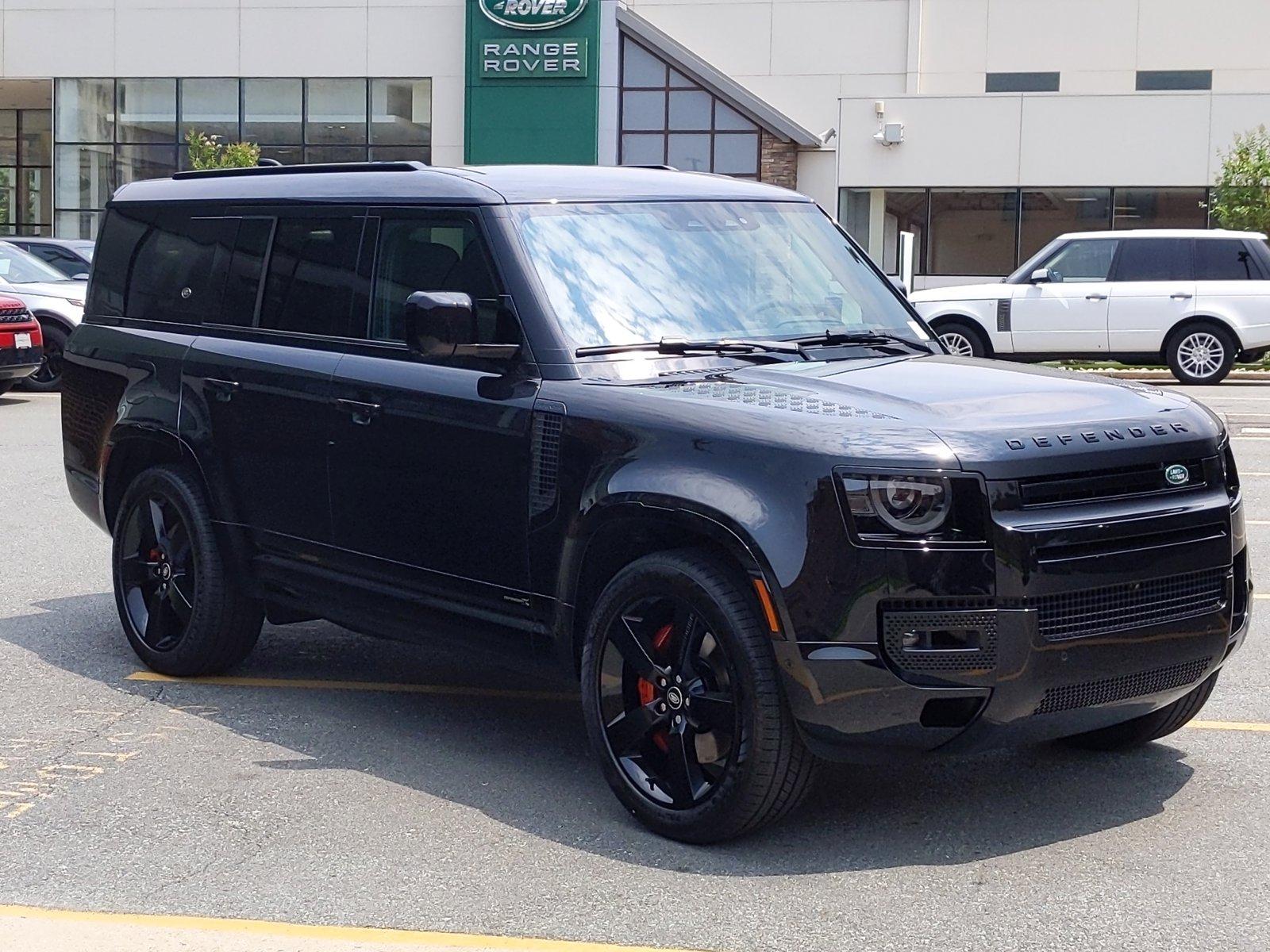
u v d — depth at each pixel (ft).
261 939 13.29
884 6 126.11
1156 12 123.95
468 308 16.78
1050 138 108.47
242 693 21.38
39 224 149.59
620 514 15.72
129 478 23.13
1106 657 14.79
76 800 16.98
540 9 118.21
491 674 22.52
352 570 19.19
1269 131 105.40
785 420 14.99
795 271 19.25
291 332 20.21
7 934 13.41
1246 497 37.47
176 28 127.34
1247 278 69.92
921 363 17.84
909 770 17.95
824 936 13.35
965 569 14.20
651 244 18.47
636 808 15.88
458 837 15.81
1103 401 16.07
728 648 14.84
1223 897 14.19
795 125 113.80
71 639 24.39
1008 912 13.85
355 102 125.49
